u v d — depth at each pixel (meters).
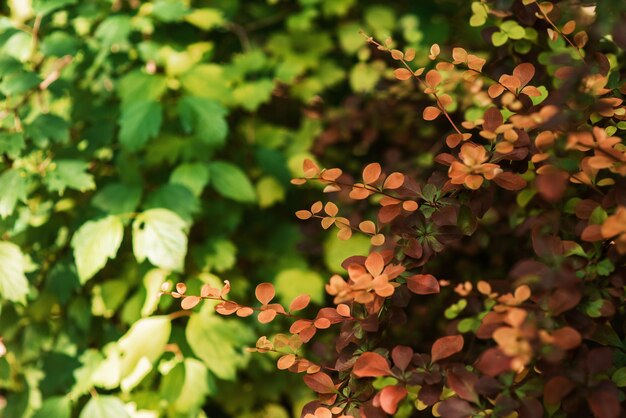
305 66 1.53
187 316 1.29
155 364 1.24
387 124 1.46
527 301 0.92
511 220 1.08
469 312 1.06
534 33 1.03
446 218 0.93
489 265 1.19
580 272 0.89
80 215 1.28
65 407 1.23
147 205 1.26
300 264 1.41
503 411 0.87
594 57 0.98
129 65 1.39
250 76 1.54
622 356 0.92
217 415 1.42
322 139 1.50
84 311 1.30
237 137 1.48
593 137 0.88
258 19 1.63
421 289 0.92
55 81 1.29
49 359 1.27
